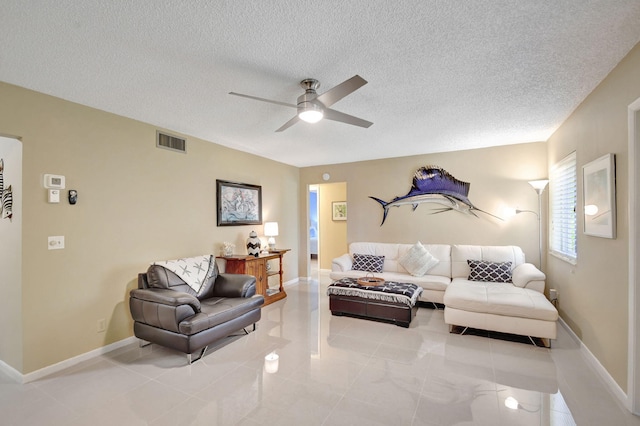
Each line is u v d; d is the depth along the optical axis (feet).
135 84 8.27
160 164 12.02
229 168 15.43
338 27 5.90
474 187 16.05
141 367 9.03
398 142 14.69
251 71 7.59
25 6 5.13
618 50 6.84
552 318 9.98
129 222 10.91
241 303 10.94
